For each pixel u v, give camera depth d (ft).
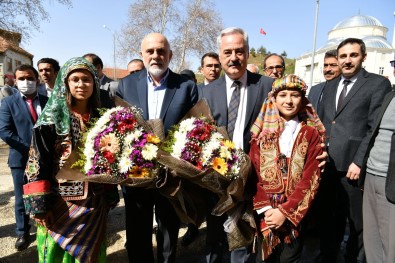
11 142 10.64
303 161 7.54
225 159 7.30
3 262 10.39
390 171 7.43
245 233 7.95
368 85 9.73
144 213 8.84
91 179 6.72
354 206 9.85
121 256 11.00
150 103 9.24
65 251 7.34
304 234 8.11
